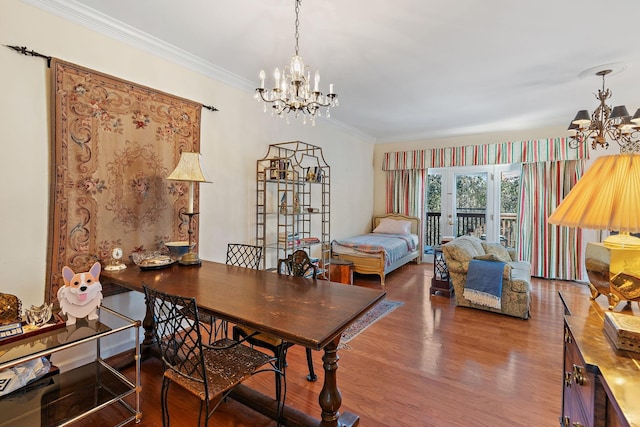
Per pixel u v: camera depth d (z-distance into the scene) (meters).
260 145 3.73
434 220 6.35
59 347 1.56
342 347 2.65
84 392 1.80
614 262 1.19
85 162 2.21
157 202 2.67
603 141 3.33
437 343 2.73
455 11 2.16
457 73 3.21
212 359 1.62
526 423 1.74
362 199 6.27
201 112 3.02
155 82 2.65
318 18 2.26
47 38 2.03
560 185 4.95
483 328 3.05
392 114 4.69
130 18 2.27
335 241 5.03
